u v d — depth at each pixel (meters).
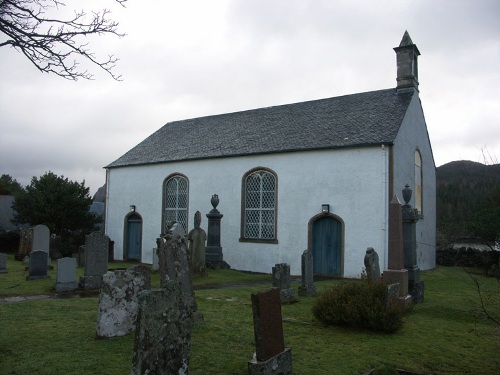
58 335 7.21
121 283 7.45
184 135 26.17
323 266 17.98
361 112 19.75
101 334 7.12
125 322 7.45
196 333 7.54
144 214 24.55
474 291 13.94
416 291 11.47
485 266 19.48
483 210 19.62
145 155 25.62
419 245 19.88
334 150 17.92
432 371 6.32
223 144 22.44
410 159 19.00
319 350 7.00
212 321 8.45
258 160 20.16
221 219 21.17
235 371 5.82
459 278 17.83
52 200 26.69
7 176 60.91
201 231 17.02
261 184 20.16
